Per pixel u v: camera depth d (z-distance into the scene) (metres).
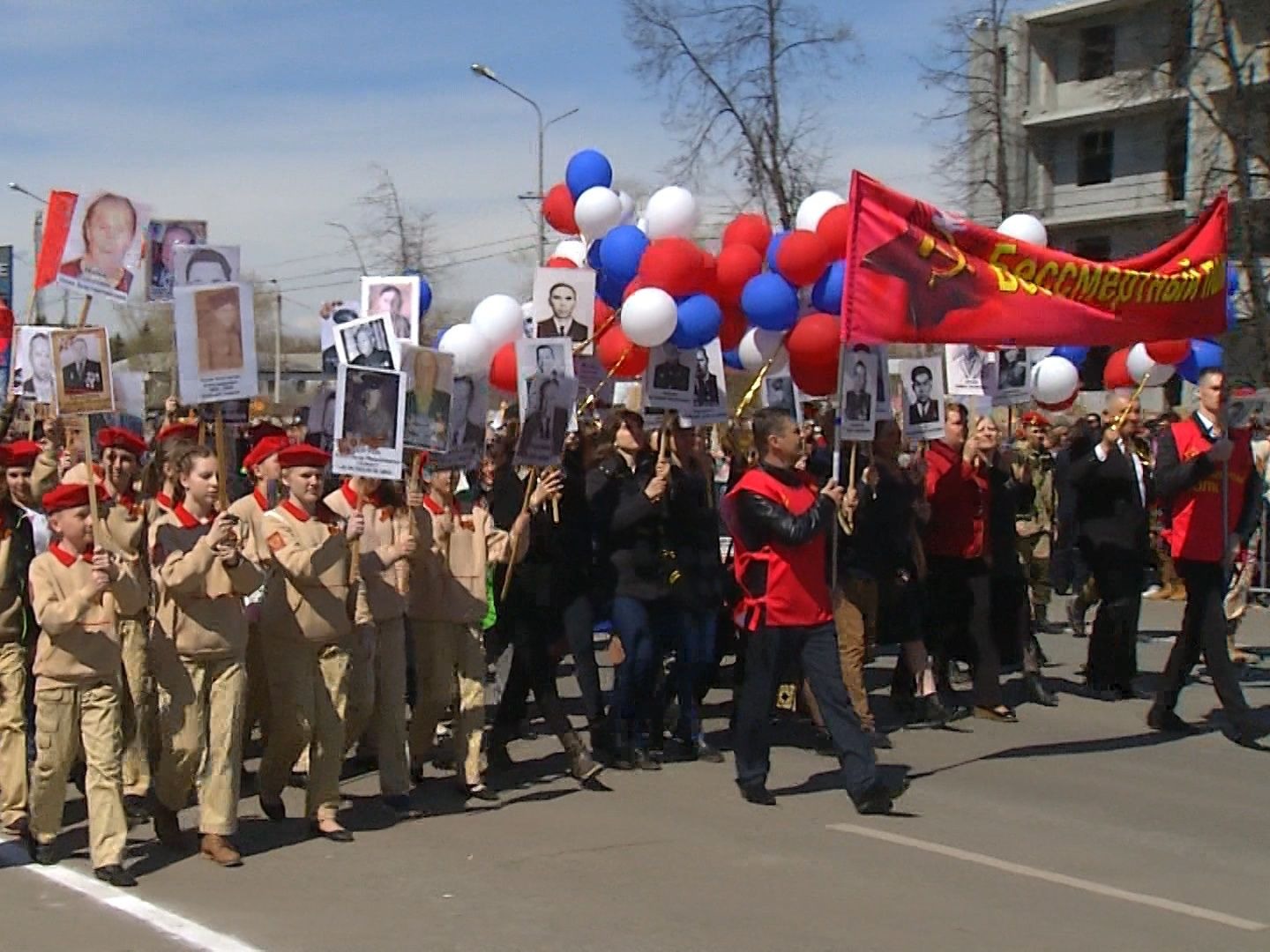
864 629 9.34
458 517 7.95
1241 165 25.84
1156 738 9.63
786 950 5.48
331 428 8.91
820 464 10.00
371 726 8.69
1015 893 6.27
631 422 8.55
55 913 5.93
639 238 9.12
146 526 7.52
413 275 8.36
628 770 8.64
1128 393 11.20
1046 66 40.56
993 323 8.34
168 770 6.71
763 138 25.89
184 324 7.03
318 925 5.77
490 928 5.73
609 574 8.52
